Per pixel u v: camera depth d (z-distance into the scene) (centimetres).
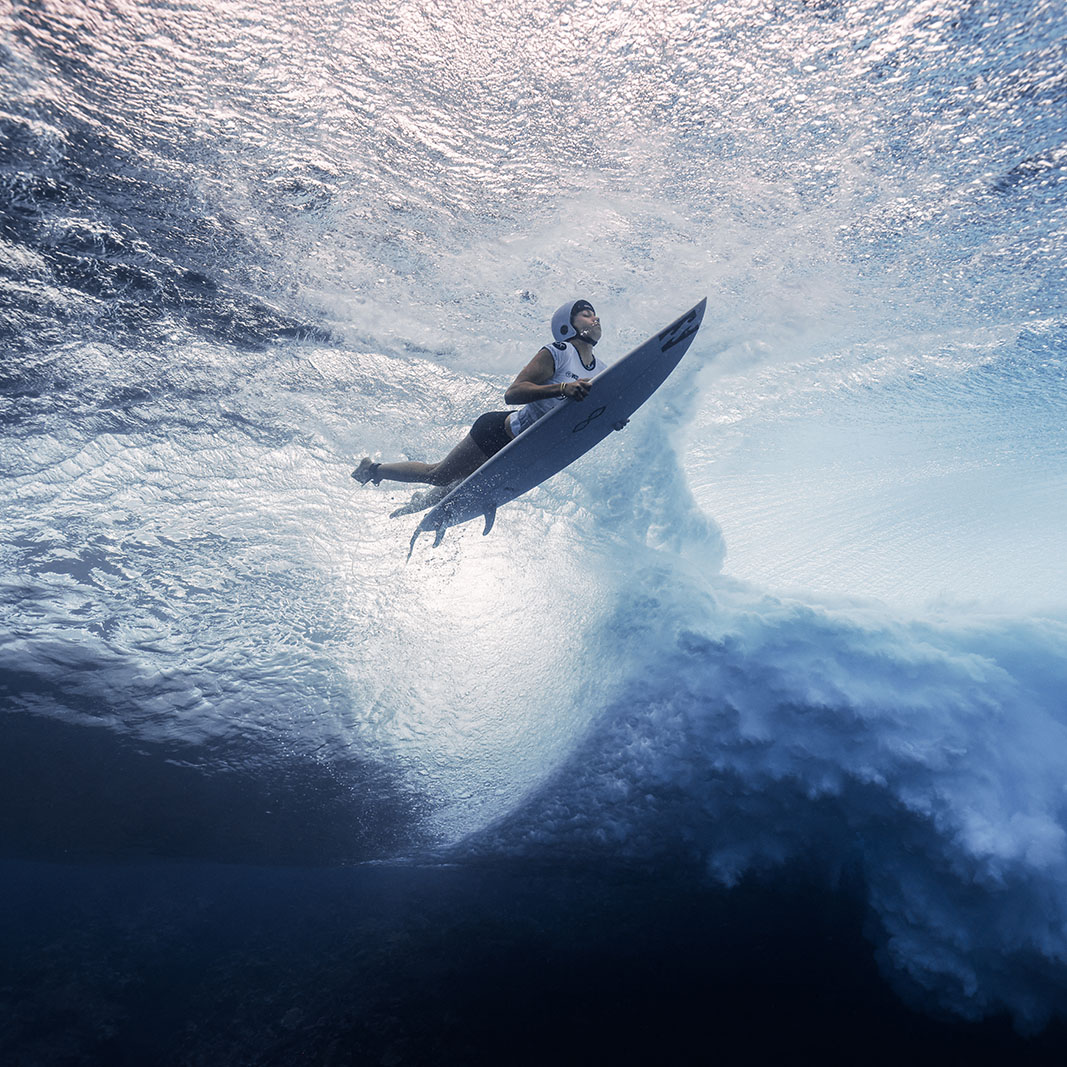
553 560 426
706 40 629
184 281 529
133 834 360
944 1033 269
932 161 569
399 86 627
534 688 389
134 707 391
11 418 464
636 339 505
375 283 534
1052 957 264
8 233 534
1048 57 568
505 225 569
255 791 372
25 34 605
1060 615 339
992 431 500
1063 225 538
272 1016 286
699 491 508
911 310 543
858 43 619
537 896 332
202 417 483
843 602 371
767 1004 279
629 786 347
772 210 568
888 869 302
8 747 372
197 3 646
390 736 390
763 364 538
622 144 609
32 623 408
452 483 428
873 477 499
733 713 333
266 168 579
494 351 509
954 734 297
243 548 442
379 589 434
